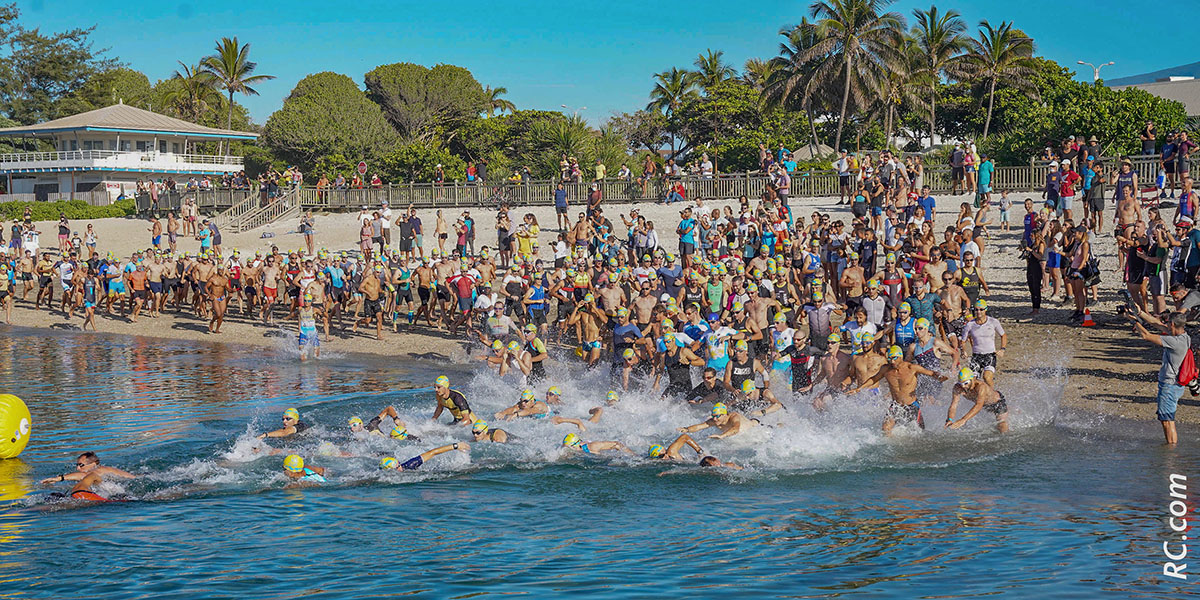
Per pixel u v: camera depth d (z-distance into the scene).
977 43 67.19
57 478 13.02
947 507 11.23
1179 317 13.28
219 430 15.99
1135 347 19.03
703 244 29.61
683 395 16.91
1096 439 14.05
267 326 28.02
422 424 16.12
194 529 10.99
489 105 99.75
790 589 8.84
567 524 11.09
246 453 14.32
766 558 9.73
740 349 16.19
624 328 18.80
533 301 23.73
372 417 16.81
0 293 29.91
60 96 96.44
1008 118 67.75
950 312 19.19
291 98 101.25
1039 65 66.81
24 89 93.62
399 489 12.64
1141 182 32.44
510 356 19.31
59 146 68.75
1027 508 11.04
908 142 77.38
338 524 11.16
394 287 26.80
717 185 40.72
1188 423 14.69
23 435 14.35
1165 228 19.02
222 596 8.93
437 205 45.47
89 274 29.11
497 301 22.47
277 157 86.31
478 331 23.94
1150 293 20.78
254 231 44.59
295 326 27.83
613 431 15.59
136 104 95.19
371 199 46.59
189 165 70.00
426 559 9.91
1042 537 9.99
